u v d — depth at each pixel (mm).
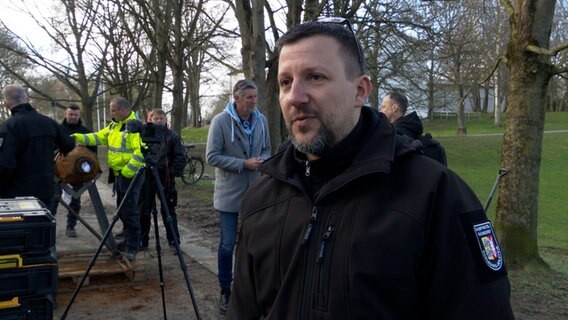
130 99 15250
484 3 11883
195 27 12508
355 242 1318
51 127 4965
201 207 10008
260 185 1703
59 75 14547
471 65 21703
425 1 10562
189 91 22078
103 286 4945
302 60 1385
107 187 12836
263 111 7105
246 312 1642
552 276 5344
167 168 6055
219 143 4172
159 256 4035
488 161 24578
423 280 1280
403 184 1349
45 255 2717
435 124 46781
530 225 5691
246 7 8344
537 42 5539
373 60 11195
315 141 1392
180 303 4602
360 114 1500
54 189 5047
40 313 2695
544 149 27344
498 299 1238
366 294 1270
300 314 1374
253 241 1604
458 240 1262
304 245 1418
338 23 1461
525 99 5609
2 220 2609
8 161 4551
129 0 12086
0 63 14125
